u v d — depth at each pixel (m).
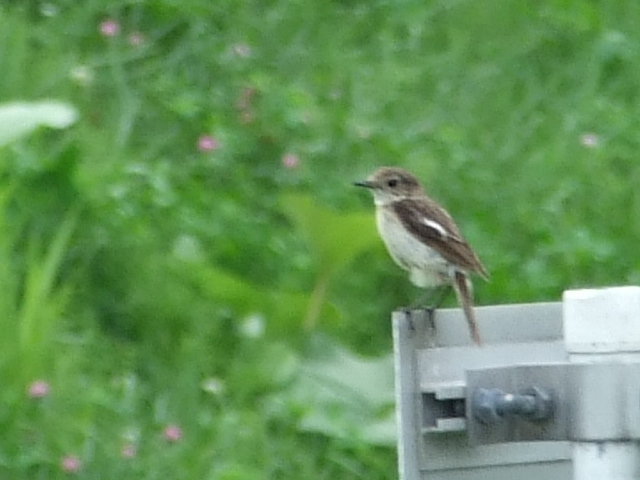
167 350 12.54
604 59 17.73
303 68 16.86
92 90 15.39
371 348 13.51
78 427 11.16
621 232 15.20
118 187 13.54
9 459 10.84
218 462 11.24
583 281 14.29
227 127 15.48
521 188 15.50
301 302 12.80
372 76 16.91
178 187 14.29
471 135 16.39
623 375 5.74
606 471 5.75
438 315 6.26
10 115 12.62
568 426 5.81
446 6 18.20
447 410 6.13
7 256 12.17
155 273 12.99
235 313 12.90
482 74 17.34
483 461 6.22
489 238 14.68
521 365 5.89
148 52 16.42
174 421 11.60
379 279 14.01
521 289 14.01
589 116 16.73
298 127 15.53
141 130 15.34
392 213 11.41
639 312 5.79
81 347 12.11
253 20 17.14
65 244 12.61
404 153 15.52
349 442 11.51
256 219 14.27
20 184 13.13
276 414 11.74
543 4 18.41
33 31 15.91
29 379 11.43
